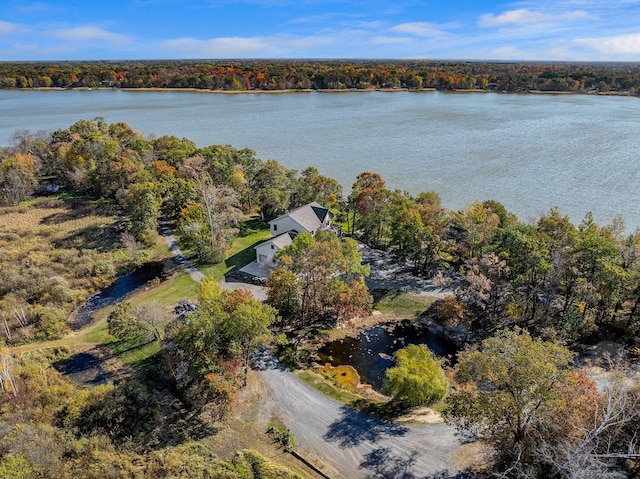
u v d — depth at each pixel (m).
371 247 60.28
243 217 70.94
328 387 34.84
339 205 68.56
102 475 25.53
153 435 29.45
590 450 21.47
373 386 35.69
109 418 30.22
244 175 77.62
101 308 47.88
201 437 29.38
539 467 24.64
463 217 51.00
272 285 42.31
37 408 30.84
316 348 40.47
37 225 67.31
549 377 23.19
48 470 25.25
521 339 25.59
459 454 27.84
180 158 80.75
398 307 47.06
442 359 38.62
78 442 27.81
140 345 39.62
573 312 40.12
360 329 43.66
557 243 44.12
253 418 31.20
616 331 41.25
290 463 27.39
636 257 41.12
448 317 42.75
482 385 32.50
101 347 39.88
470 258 49.12
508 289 43.34
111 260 56.88
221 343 33.31
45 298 47.69
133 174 72.19
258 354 38.62
